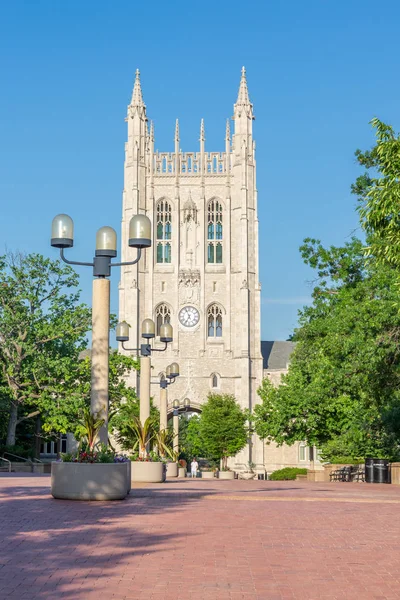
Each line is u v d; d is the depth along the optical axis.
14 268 63.47
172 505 19.36
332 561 12.45
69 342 65.56
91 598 10.03
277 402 62.28
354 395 50.12
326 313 57.50
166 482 34.72
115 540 13.82
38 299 63.81
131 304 117.38
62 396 62.66
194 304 119.19
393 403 43.78
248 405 116.12
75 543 13.46
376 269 44.41
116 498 19.92
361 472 47.88
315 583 10.96
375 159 49.25
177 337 118.62
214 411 101.12
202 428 101.12
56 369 61.53
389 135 27.97
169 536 14.35
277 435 64.00
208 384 117.75
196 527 15.50
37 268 64.00
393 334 38.75
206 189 121.81
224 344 118.62
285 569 11.80
